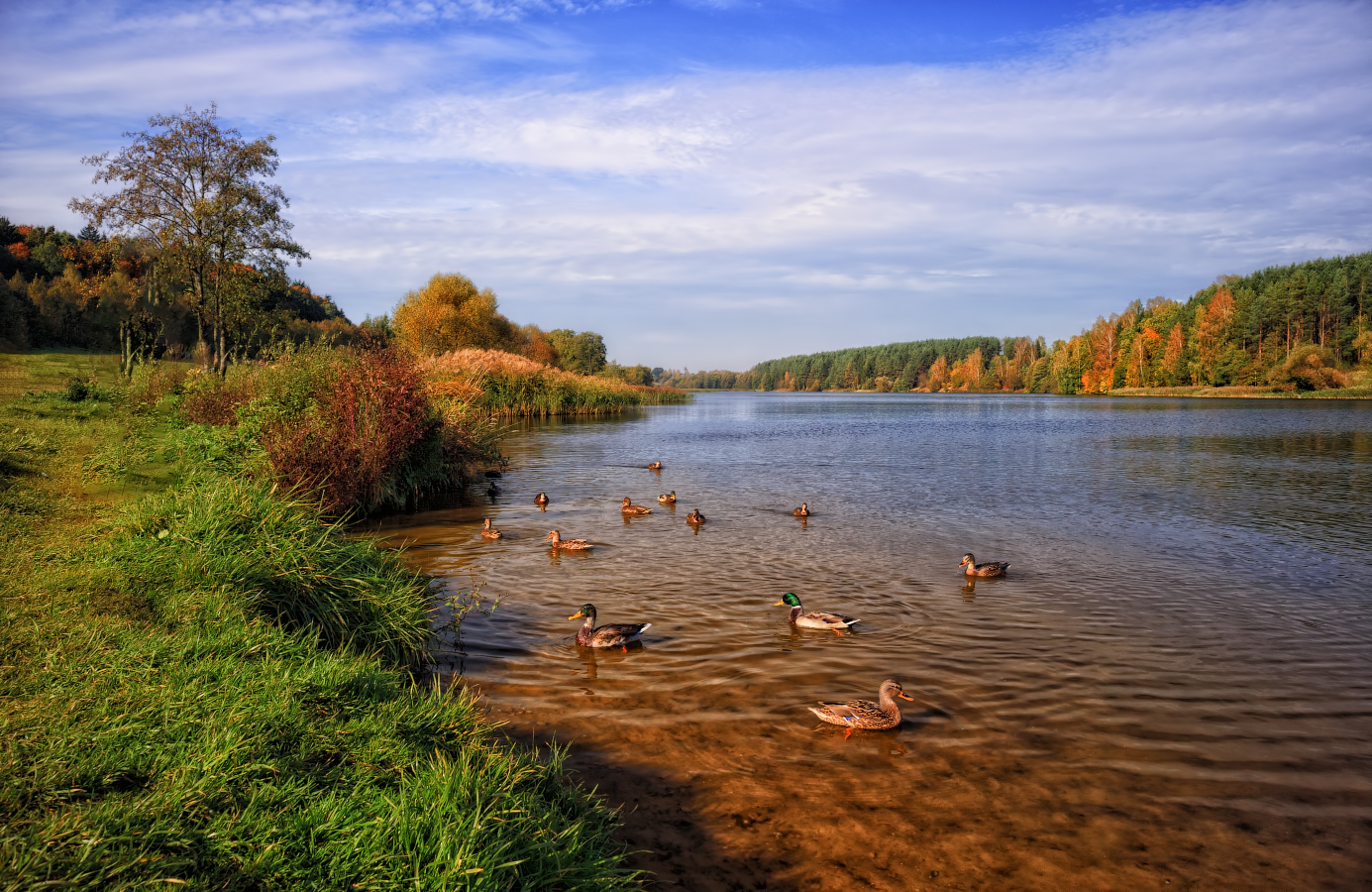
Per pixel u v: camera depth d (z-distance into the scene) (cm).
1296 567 1412
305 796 480
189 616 730
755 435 4653
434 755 586
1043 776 680
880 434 4806
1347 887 539
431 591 1178
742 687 863
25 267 7550
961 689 862
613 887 495
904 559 1466
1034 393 18200
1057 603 1188
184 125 3672
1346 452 3481
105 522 971
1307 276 12588
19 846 386
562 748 716
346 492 1705
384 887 416
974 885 541
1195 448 3731
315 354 2197
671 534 1680
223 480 1150
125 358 3061
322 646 840
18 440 1634
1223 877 549
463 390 3550
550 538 1566
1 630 645
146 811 429
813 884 538
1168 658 958
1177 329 12656
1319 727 774
